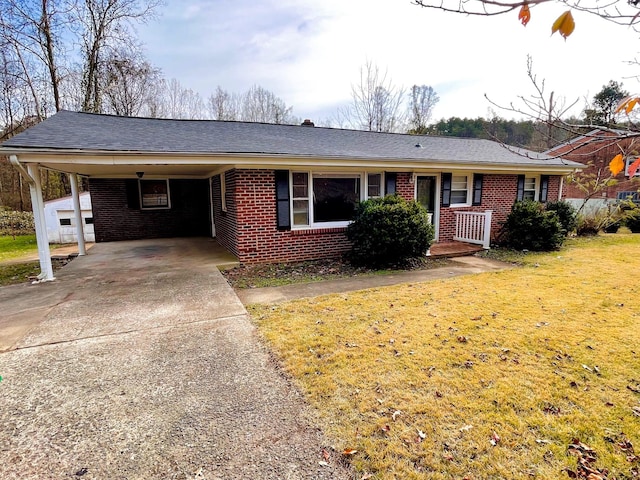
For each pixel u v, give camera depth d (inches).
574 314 177.6
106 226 458.9
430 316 177.6
